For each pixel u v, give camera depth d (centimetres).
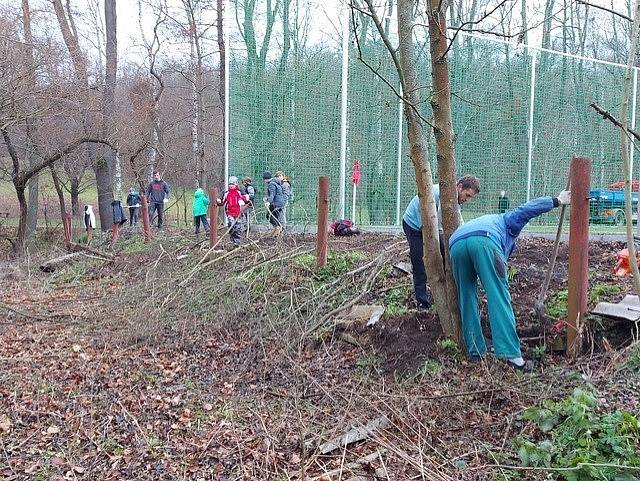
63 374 550
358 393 450
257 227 1080
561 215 483
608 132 1265
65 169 1845
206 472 371
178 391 502
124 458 393
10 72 1419
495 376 430
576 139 1247
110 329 692
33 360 594
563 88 1240
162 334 663
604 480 298
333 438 390
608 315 457
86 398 491
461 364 464
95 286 995
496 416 393
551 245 810
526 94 1207
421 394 432
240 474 365
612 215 1130
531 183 1212
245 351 589
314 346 575
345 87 1130
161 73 2345
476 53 1184
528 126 1207
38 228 1939
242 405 466
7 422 447
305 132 1159
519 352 441
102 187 1914
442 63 448
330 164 1155
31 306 850
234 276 767
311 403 459
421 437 380
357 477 346
